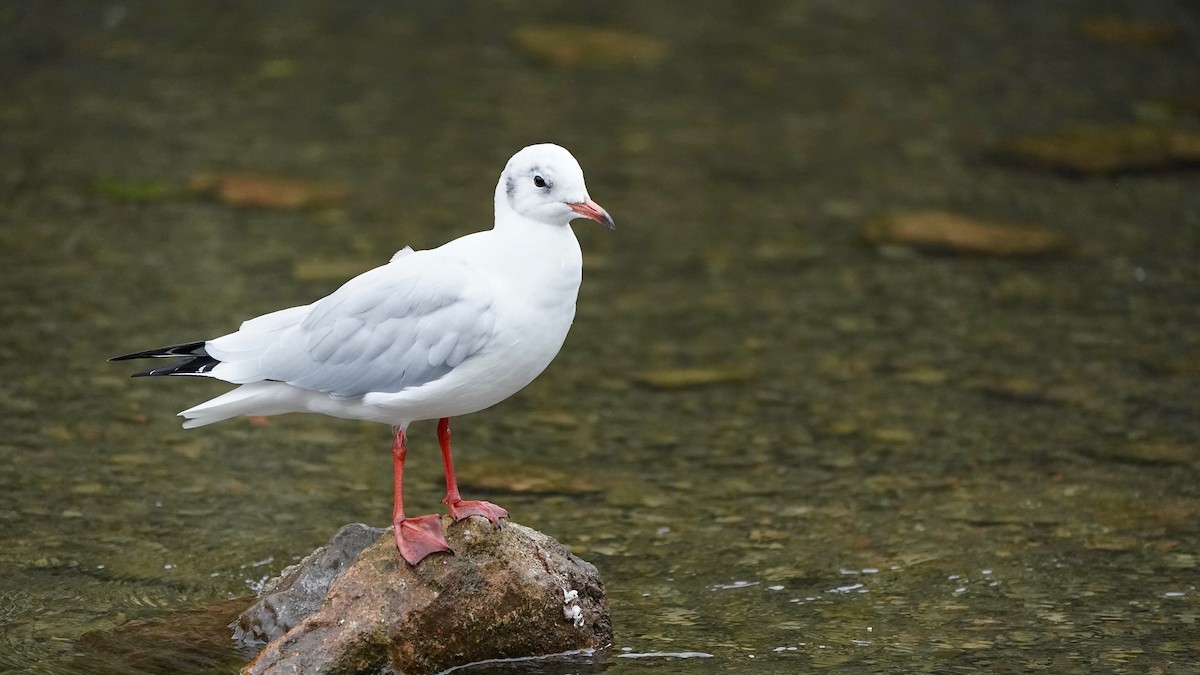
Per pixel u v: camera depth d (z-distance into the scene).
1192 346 15.68
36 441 12.94
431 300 9.09
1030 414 14.20
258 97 22.19
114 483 12.30
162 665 9.44
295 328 9.36
